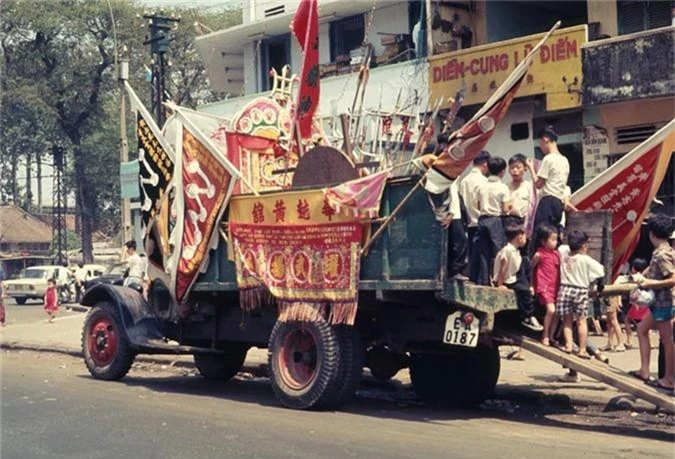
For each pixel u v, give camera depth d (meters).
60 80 44.50
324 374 9.04
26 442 7.71
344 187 8.87
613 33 18.16
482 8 20.72
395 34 22.42
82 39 44.84
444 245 8.14
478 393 9.88
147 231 11.21
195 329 11.23
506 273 8.70
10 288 35.34
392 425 8.53
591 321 13.93
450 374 10.03
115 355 11.52
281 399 9.42
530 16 21.55
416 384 10.30
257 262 9.67
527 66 7.94
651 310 8.66
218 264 10.34
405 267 8.45
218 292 10.49
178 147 10.69
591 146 16.56
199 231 10.41
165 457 7.11
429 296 8.70
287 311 9.35
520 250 9.23
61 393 10.38
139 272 15.91
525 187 9.60
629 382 8.02
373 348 9.92
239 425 8.36
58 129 47.12
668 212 15.17
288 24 25.38
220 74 29.88
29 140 47.16
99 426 8.34
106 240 54.59
